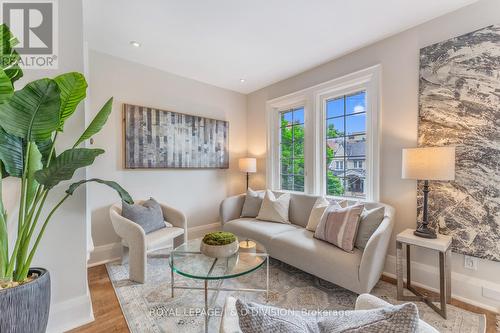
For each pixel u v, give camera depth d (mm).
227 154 3977
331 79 2941
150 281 2279
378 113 2477
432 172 1752
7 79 998
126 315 1767
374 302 877
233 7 1954
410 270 2150
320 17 2090
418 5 1933
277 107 3803
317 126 3131
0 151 1172
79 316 1632
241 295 2041
